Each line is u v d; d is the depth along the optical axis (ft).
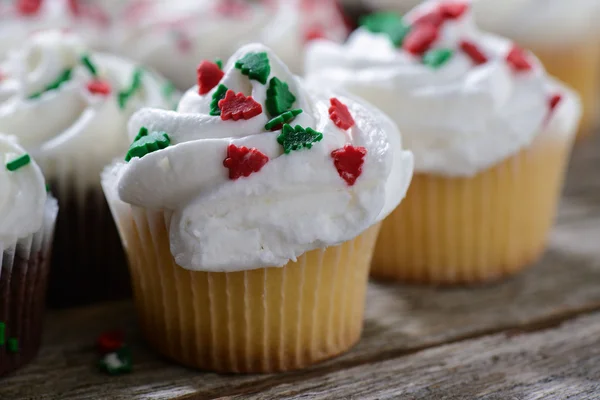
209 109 0.83
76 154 0.90
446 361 0.86
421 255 0.97
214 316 0.83
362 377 0.84
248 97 0.82
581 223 1.09
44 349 0.88
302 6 1.22
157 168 0.79
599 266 1.01
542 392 0.82
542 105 0.96
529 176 0.97
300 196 0.79
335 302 0.85
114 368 0.84
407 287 0.98
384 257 0.97
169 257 0.82
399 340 0.89
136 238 0.84
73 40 0.97
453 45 0.98
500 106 0.94
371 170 0.79
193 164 0.79
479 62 0.97
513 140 0.93
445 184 0.94
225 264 0.79
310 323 0.84
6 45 1.07
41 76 0.94
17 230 0.81
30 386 0.83
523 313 0.93
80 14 1.16
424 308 0.94
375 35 1.02
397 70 0.95
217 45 1.19
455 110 0.93
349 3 1.43
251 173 0.78
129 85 0.97
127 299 0.96
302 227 0.79
